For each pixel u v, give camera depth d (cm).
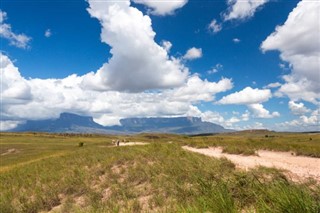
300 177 1243
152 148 2842
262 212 745
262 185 912
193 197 1078
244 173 1126
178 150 2497
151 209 1157
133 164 2172
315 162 1989
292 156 2423
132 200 1300
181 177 1463
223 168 1486
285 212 693
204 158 1892
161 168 1734
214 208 821
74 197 1698
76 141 13600
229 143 3616
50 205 1636
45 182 2186
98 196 1526
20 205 1688
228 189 971
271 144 3144
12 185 2355
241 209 840
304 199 688
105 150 3503
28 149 8944
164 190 1331
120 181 1773
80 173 2103
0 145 10431
